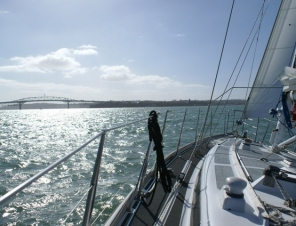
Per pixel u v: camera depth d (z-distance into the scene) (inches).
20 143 823.7
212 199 94.1
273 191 107.2
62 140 880.3
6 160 551.2
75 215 247.0
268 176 107.6
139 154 511.8
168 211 110.3
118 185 325.4
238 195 86.2
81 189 312.5
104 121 1855.3
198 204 105.2
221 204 87.3
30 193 299.6
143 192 126.1
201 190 112.3
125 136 824.9
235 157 154.8
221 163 148.7
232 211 84.0
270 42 193.0
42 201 277.6
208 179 120.1
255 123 771.4
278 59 189.9
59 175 374.0
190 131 863.1
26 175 430.9
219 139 274.2
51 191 306.3
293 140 147.8
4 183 382.3
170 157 192.5
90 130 1225.4
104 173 381.4
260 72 197.6
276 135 175.8
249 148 190.9
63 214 248.5
